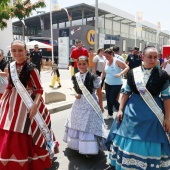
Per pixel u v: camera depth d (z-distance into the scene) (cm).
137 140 278
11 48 296
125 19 3850
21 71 297
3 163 281
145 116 283
